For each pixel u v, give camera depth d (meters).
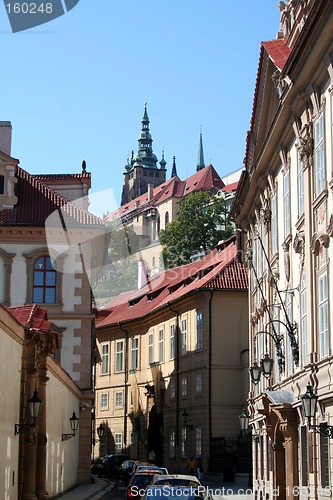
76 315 44.81
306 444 25.92
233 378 53.94
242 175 37.91
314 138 24.38
